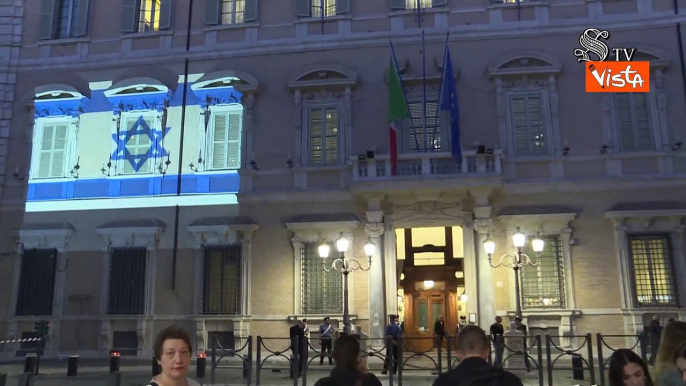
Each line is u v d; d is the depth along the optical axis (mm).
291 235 19312
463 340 4375
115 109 20969
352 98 19906
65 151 20984
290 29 20750
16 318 19859
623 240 17922
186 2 21547
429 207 18797
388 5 20438
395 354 15461
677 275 17562
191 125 20547
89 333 19656
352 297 18688
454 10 20094
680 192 18062
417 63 19859
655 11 19250
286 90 20297
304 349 12391
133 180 20422
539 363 12109
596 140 18750
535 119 19125
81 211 20438
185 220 19906
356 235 19031
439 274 22453
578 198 18469
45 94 21234
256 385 12883
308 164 19781
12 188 20938
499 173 17859
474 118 19297
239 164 20078
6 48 21953
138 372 15953
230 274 19391
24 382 10828
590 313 17781
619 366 4555
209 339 19203
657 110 18688
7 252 20453
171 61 21062
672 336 4598
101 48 21609
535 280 18219
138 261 19812
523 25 19609
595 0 19516
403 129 19609
